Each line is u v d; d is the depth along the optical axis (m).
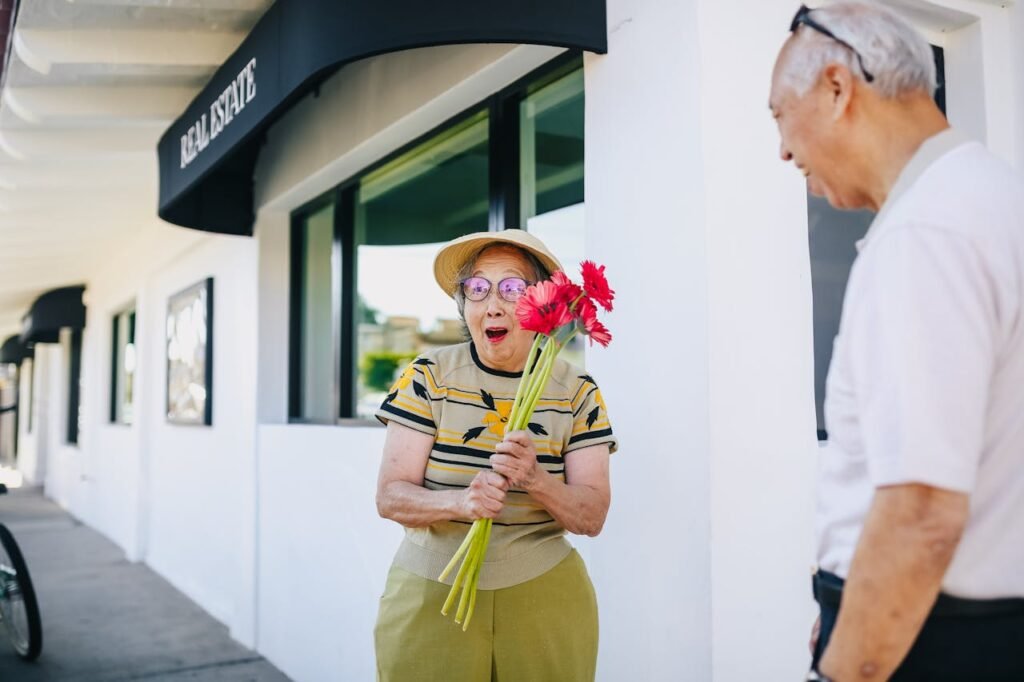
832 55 1.21
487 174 3.28
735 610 1.98
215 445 5.53
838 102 1.22
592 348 2.37
